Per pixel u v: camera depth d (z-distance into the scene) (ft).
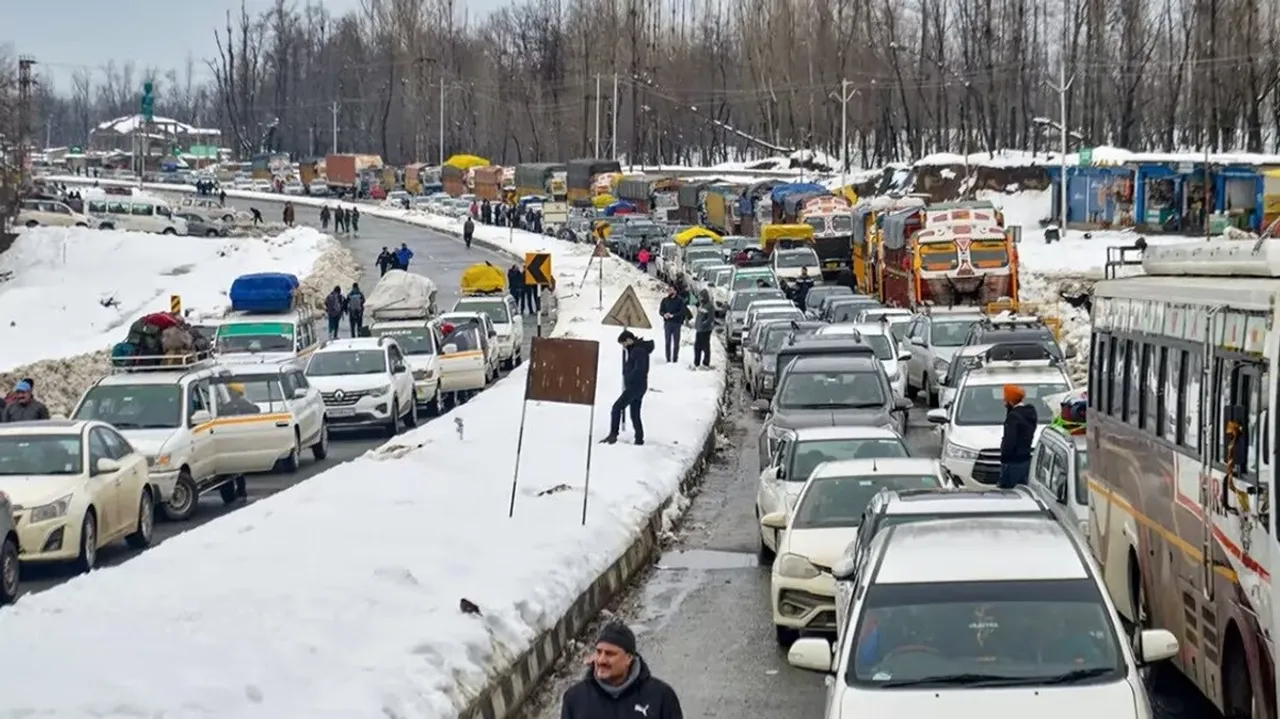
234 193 489.67
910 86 348.59
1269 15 257.55
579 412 100.94
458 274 249.55
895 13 350.64
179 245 267.18
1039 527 33.81
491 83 482.28
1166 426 41.11
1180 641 39.45
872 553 33.60
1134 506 44.73
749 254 206.69
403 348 122.11
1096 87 318.86
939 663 29.81
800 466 61.93
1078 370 116.06
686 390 117.60
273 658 36.29
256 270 243.19
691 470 84.07
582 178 363.35
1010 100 349.61
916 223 159.94
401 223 377.30
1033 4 320.91
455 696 36.70
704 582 59.67
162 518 75.05
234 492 82.48
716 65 418.31
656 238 282.15
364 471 73.00
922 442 97.14
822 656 32.32
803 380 82.23
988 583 31.37
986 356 82.33
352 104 544.62
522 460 78.28
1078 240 234.38
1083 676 29.25
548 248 289.33
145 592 44.86
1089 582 31.35
